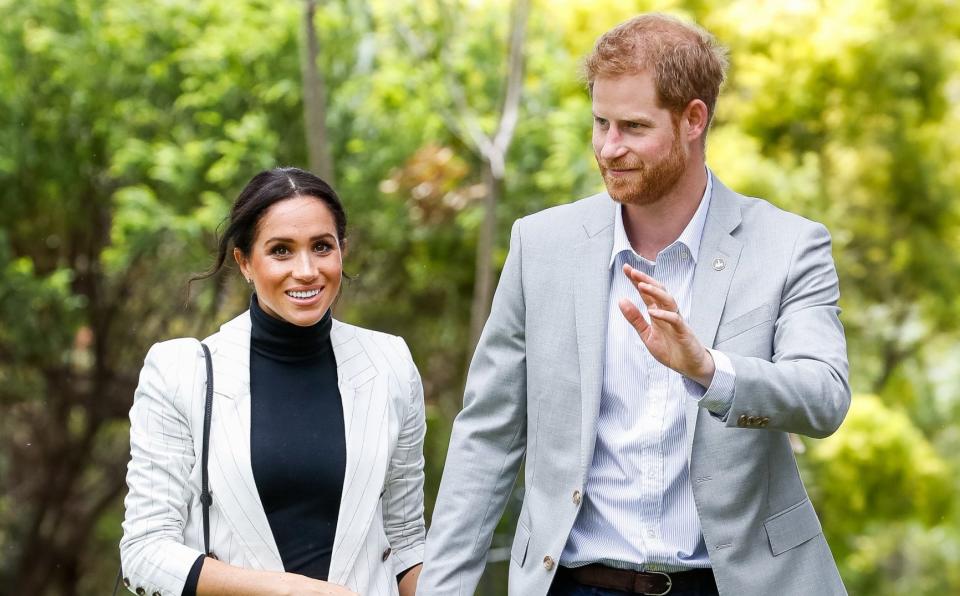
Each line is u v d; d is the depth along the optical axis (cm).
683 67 579
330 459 644
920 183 2650
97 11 2208
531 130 2141
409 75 2066
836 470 2492
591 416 614
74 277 2397
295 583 612
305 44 1426
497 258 2169
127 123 2212
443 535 648
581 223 646
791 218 616
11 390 2367
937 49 2547
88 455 2603
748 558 594
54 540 2727
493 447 659
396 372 677
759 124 2527
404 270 2348
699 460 596
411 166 2109
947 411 3334
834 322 591
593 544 621
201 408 643
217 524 638
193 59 2141
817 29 2497
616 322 625
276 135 2123
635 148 582
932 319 2902
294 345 655
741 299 602
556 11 2372
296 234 637
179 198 2164
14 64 2189
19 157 2189
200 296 2289
